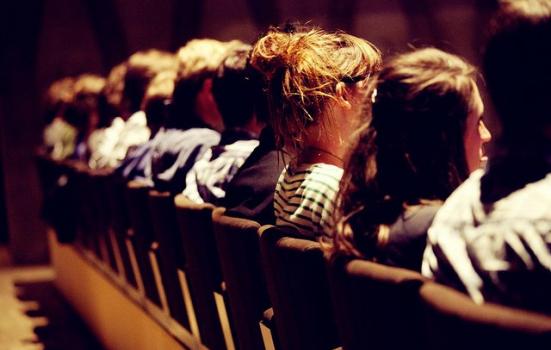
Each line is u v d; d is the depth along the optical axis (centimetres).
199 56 333
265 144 236
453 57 157
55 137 661
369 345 143
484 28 135
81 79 624
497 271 127
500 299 127
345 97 209
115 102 517
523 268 124
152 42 833
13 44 768
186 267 285
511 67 127
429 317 118
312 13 893
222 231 214
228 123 288
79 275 535
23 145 771
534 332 99
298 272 169
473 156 159
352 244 154
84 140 602
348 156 160
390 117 154
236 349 241
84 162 598
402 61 156
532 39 125
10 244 783
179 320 305
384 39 922
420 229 150
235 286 217
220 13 860
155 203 294
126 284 394
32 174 773
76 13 791
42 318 552
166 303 321
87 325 516
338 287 150
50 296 622
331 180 198
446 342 114
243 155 281
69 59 790
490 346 105
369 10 916
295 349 183
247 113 285
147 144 385
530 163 129
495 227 128
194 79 333
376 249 153
